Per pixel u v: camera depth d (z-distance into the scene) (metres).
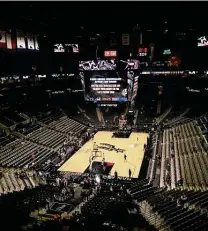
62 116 47.69
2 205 17.08
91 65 28.45
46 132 39.81
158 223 15.98
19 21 38.00
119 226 14.50
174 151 32.34
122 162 31.05
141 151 34.59
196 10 40.50
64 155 32.88
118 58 49.38
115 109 47.03
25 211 16.62
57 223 14.64
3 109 43.44
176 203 18.42
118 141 39.09
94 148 35.97
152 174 26.98
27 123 40.91
